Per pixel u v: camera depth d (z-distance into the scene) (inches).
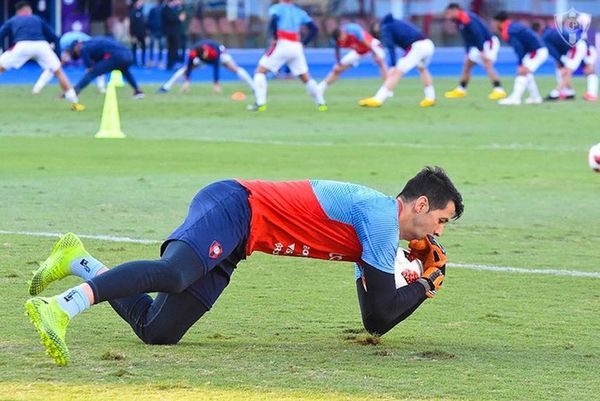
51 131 1734.7
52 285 698.8
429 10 4003.4
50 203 1050.7
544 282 746.8
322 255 548.1
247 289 706.8
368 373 507.5
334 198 538.3
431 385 490.3
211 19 3892.7
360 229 535.2
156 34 3599.9
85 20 3639.3
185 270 514.6
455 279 751.7
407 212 542.3
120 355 522.0
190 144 1581.0
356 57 2250.2
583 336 595.8
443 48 4010.8
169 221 962.1
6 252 810.8
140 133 1724.9
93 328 586.6
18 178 1220.5
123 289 503.8
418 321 625.6
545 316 644.7
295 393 471.2
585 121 1980.8
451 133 1766.7
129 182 1198.9
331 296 689.6
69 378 485.7
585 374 515.8
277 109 2194.9
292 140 1646.2
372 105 2266.2
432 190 538.3
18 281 711.1
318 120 1967.3
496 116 2066.9
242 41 3924.7
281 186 541.3
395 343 571.5
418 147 1571.1
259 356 535.2
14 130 1740.9
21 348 538.6
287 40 2155.5
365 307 553.9
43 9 3597.4
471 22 2464.3
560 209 1068.5
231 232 526.3
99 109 2146.9
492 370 519.8
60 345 486.3
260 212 533.3
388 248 533.0
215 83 2640.3
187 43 3853.3
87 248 835.4
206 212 526.6
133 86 2431.1
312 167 1338.6
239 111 2140.7
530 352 558.6
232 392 470.3
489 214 1034.7
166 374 496.4
